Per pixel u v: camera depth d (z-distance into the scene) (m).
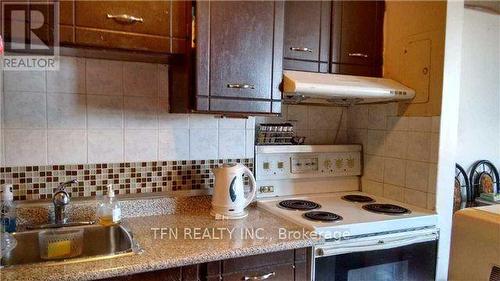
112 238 1.43
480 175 2.52
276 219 1.56
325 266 1.40
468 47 2.49
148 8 1.31
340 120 2.22
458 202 2.34
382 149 1.98
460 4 1.66
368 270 1.51
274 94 1.52
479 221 0.64
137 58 1.49
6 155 1.36
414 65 1.77
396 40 1.86
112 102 1.53
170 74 1.62
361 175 2.12
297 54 1.67
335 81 1.64
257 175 1.84
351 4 1.81
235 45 1.43
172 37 1.36
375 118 2.02
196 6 1.35
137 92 1.58
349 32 1.81
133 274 1.08
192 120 1.69
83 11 1.21
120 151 1.56
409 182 1.81
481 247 0.64
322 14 1.73
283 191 1.93
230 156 1.78
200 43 1.36
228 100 1.43
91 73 1.49
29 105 1.39
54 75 1.43
